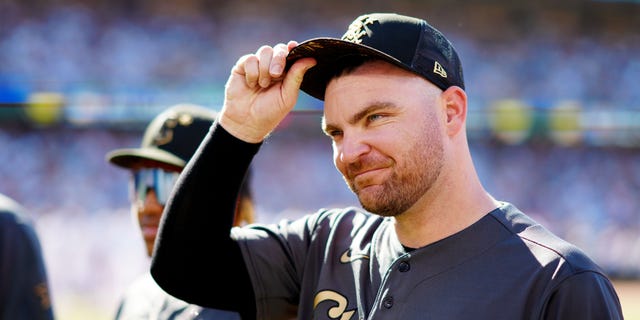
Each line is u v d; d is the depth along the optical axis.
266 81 4.94
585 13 53.44
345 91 4.53
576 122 46.09
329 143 42.75
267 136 5.34
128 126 41.84
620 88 51.38
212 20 47.72
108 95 42.56
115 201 38.34
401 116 4.44
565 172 45.66
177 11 47.09
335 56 4.70
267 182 41.78
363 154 4.46
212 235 5.12
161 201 7.33
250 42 47.84
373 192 4.47
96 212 37.47
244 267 5.28
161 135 7.47
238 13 48.34
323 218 5.55
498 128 45.53
